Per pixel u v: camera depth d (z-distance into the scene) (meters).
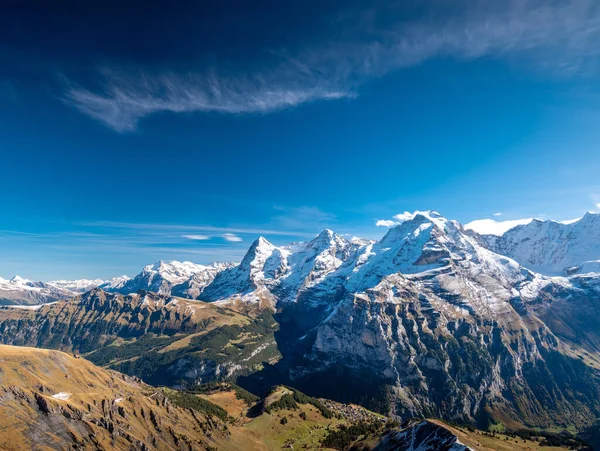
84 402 199.12
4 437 150.00
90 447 171.88
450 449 199.50
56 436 165.62
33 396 177.25
